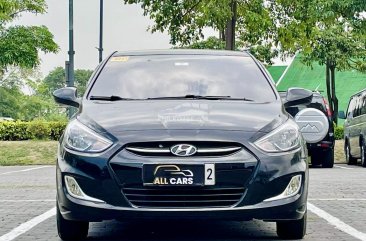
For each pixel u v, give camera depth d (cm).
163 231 886
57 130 3347
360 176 1827
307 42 2981
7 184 1612
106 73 920
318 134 2197
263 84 904
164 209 729
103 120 786
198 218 729
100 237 840
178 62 934
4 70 5669
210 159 732
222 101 855
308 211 1091
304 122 2191
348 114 2656
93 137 760
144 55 958
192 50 973
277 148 754
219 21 2753
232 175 733
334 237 845
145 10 2917
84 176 743
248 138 749
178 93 876
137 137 744
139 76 908
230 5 2809
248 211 734
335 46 4256
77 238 819
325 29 4234
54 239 837
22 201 1246
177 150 734
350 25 3328
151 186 729
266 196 739
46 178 1812
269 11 2950
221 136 743
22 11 5041
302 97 889
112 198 735
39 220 1000
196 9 2895
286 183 747
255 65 941
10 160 2784
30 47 5188
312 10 2936
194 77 903
